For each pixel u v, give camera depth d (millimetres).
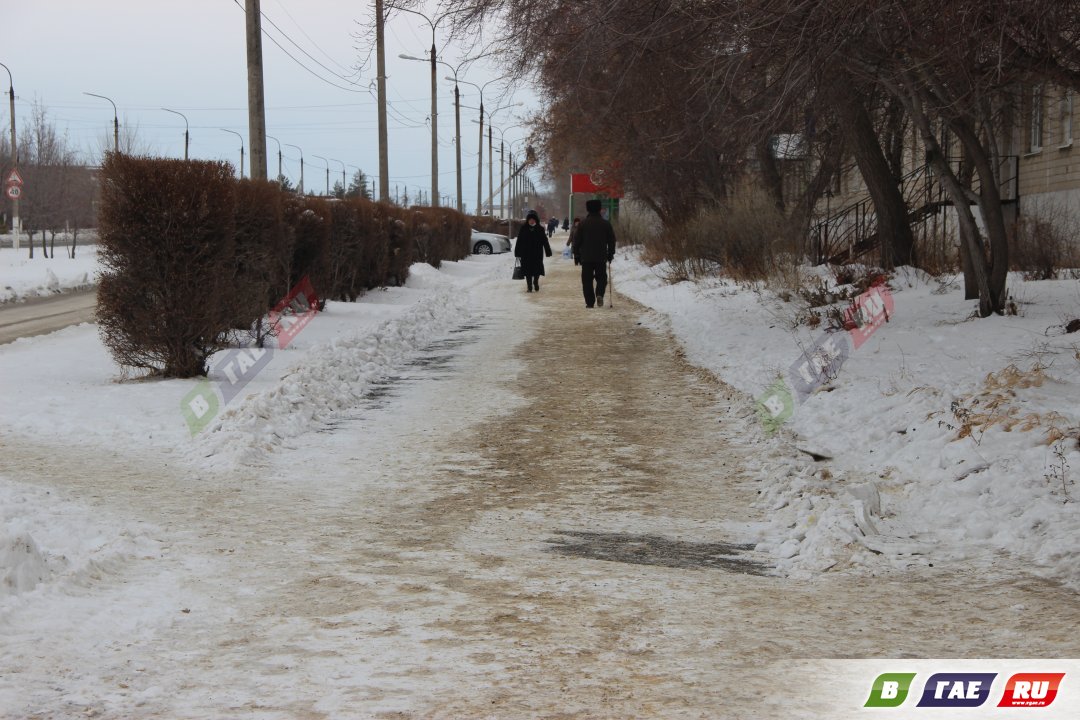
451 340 18312
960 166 22453
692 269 27672
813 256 24500
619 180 32438
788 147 23484
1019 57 10438
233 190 13625
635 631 4902
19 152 67812
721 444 9914
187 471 8656
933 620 5105
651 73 15273
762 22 10484
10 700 3842
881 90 17266
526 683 4156
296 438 10133
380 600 5340
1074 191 22734
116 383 13039
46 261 46344
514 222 88312
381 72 38719
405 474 8766
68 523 6648
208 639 4664
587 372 14445
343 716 3760
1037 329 13305
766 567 6289
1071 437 7777
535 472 8852
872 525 6824
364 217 26281
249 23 21828
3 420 10398
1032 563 6055
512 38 13969
